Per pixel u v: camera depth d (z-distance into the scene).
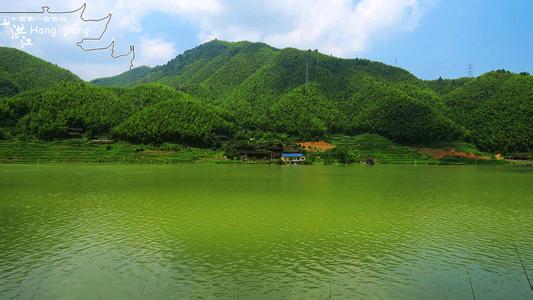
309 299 25.59
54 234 41.12
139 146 178.75
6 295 26.14
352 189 77.81
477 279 29.31
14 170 115.88
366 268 31.44
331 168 140.25
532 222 48.34
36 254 34.53
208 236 40.69
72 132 184.88
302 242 38.72
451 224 47.03
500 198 67.38
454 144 198.00
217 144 192.38
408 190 77.06
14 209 54.53
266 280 28.70
